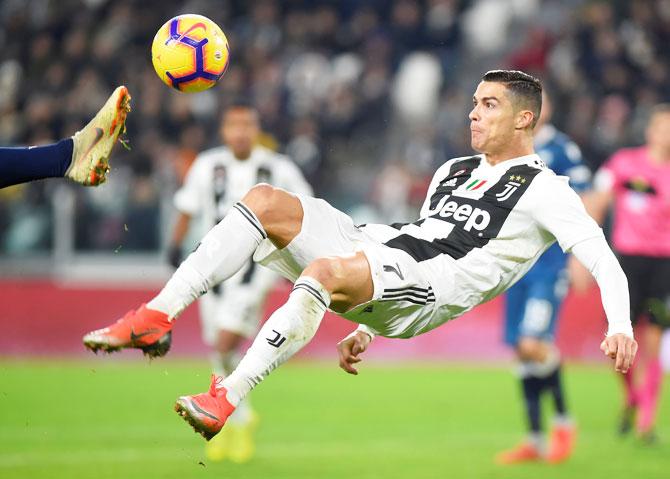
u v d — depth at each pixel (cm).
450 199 1920
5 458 2856
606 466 2895
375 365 5088
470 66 6656
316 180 5362
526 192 1858
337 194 5284
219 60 1811
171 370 4759
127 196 5072
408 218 5250
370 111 6103
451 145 5838
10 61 6369
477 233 1862
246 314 3053
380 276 1745
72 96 6053
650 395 3331
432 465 2841
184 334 5075
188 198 3219
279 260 1850
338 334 5169
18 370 4703
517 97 1905
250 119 3127
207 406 1605
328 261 1709
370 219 5231
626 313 1742
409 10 6594
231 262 1720
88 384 4325
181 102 5925
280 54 6481
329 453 3005
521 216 1856
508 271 1883
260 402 3956
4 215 5088
